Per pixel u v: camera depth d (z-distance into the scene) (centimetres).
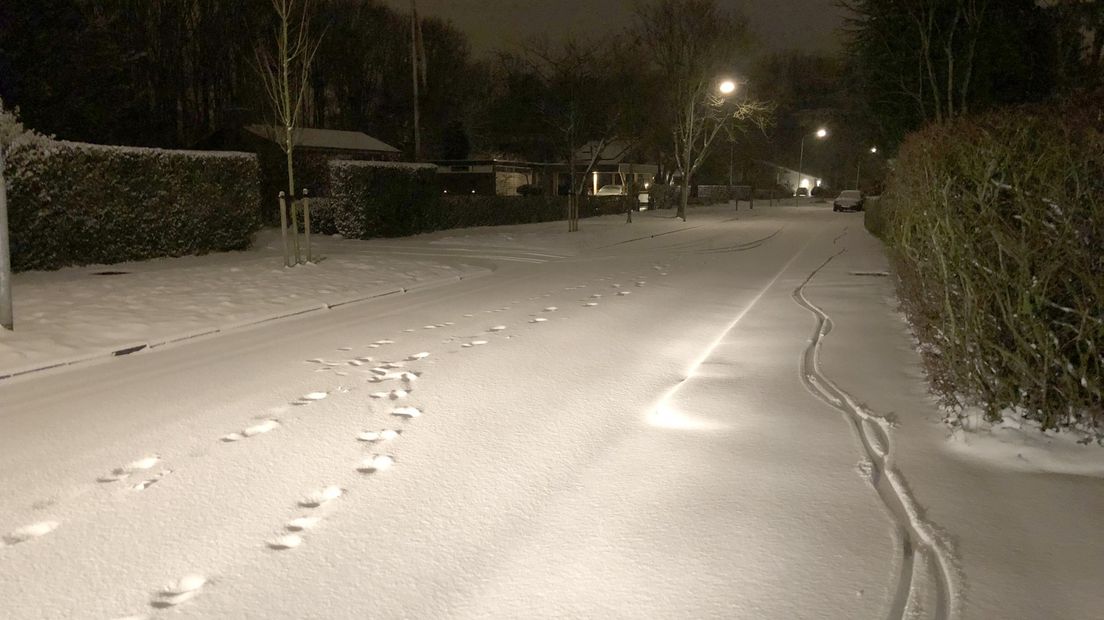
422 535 380
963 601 308
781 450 484
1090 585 318
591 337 857
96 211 1512
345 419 566
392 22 5903
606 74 3788
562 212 3588
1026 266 454
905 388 605
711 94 3700
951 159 513
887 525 378
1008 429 484
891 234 861
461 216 2862
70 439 530
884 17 1898
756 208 5609
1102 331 437
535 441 514
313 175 2844
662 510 402
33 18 2278
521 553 361
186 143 3634
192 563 356
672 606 314
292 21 2117
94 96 2533
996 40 1780
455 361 746
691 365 725
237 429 547
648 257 1902
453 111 5894
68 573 348
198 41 4044
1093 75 1781
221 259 1681
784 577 333
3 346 776
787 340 815
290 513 408
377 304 1148
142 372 724
